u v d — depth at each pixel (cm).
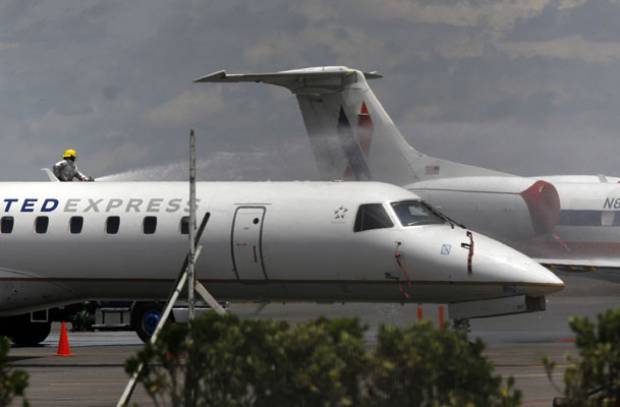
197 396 4531
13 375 4388
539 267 9144
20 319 12175
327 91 13150
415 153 13338
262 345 4472
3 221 10444
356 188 9738
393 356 4388
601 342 4306
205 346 4519
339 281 9531
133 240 10075
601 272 15162
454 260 9150
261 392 4456
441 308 12162
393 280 9362
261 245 9656
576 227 15225
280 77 12750
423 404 4384
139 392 7294
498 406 4381
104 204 10288
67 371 8838
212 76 12506
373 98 13188
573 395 4325
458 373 4366
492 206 13375
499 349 10144
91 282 10281
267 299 9956
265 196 9844
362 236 9412
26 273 10400
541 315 15375
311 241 9531
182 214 9994
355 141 13238
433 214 9631
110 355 10556
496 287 9075
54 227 10312
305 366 4406
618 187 15312
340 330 4494
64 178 11975
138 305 12012
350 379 4394
